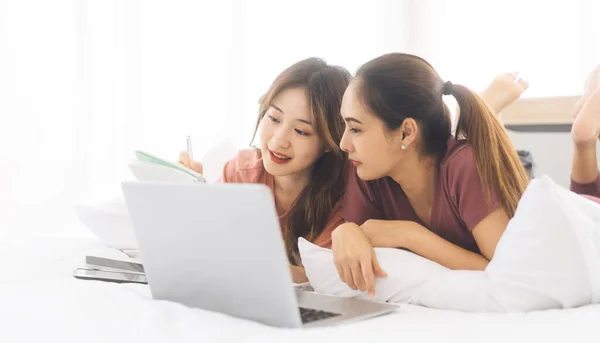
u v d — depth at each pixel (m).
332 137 1.43
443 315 0.99
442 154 1.27
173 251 1.00
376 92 1.20
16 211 2.63
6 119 2.62
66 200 2.73
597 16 3.50
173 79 3.09
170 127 3.09
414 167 1.27
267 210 0.86
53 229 2.64
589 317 0.91
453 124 1.72
